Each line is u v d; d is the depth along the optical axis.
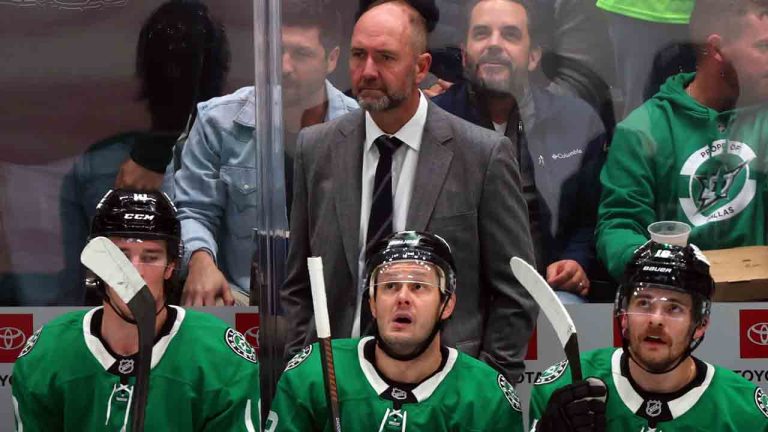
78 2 12.95
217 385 9.74
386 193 11.45
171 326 9.87
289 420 9.82
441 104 13.00
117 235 9.55
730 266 12.95
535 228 12.99
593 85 13.12
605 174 13.05
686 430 9.84
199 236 12.84
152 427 9.62
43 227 12.96
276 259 12.80
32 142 12.95
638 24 13.16
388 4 11.49
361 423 9.84
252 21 13.04
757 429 9.83
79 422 9.81
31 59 12.95
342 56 12.93
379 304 9.66
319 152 11.73
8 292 12.87
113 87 13.04
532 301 11.21
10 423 12.78
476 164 11.27
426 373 9.95
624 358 10.09
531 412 10.10
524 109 13.05
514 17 12.98
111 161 13.04
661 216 13.10
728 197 13.06
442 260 9.73
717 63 13.08
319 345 9.32
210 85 13.06
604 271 12.91
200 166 13.01
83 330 9.90
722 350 12.87
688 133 13.08
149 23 13.03
